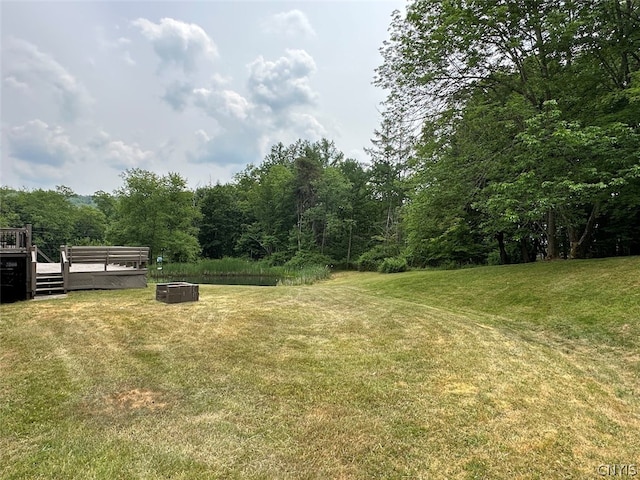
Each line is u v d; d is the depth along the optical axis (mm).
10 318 7180
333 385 4270
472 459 2898
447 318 7922
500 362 5152
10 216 36219
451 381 4434
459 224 13320
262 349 5539
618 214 12906
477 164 11594
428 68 12211
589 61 10906
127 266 12602
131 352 5293
